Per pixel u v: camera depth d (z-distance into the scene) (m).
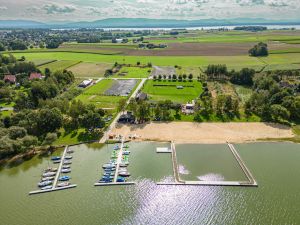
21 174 122.06
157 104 180.12
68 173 120.94
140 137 149.62
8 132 140.75
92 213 99.00
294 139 144.50
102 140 147.88
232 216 95.62
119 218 96.56
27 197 107.94
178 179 114.94
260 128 156.62
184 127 159.62
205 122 165.00
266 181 112.56
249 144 141.00
